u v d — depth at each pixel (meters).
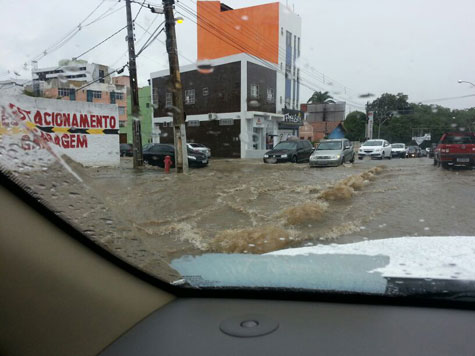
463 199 7.31
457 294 1.59
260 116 28.20
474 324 1.46
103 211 1.77
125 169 16.78
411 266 1.90
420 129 38.72
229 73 27.30
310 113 41.62
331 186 9.27
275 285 1.71
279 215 5.99
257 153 27.12
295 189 8.98
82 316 1.34
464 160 13.41
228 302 1.72
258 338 1.39
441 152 13.82
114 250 1.66
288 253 2.22
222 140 28.14
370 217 5.78
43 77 25.34
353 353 1.28
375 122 42.91
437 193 8.10
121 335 1.40
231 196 8.23
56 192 1.54
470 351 1.29
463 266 1.88
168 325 1.49
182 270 1.90
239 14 31.30
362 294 1.65
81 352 1.26
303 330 1.44
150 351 1.31
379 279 1.70
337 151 16.27
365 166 15.79
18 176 1.41
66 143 16.27
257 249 3.97
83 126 16.86
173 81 13.84
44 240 1.38
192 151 17.33
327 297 1.68
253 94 27.69
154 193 8.77
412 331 1.42
